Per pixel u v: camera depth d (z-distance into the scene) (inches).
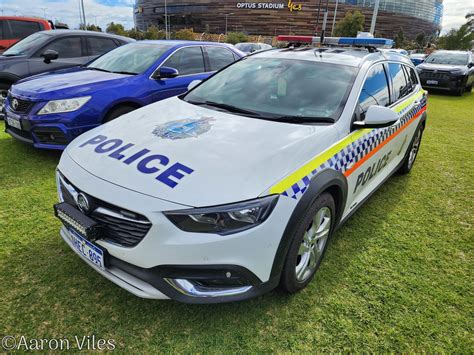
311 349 78.6
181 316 85.0
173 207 70.2
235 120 100.6
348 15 1744.6
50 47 253.9
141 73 189.0
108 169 80.1
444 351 80.1
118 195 73.8
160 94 193.0
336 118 102.0
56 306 85.8
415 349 80.3
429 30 3575.3
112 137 93.9
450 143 247.4
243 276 74.8
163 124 98.9
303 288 95.7
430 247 119.9
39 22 338.3
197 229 70.6
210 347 77.7
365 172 115.7
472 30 1947.6
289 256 82.6
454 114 360.2
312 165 85.7
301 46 149.9
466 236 127.8
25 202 132.3
